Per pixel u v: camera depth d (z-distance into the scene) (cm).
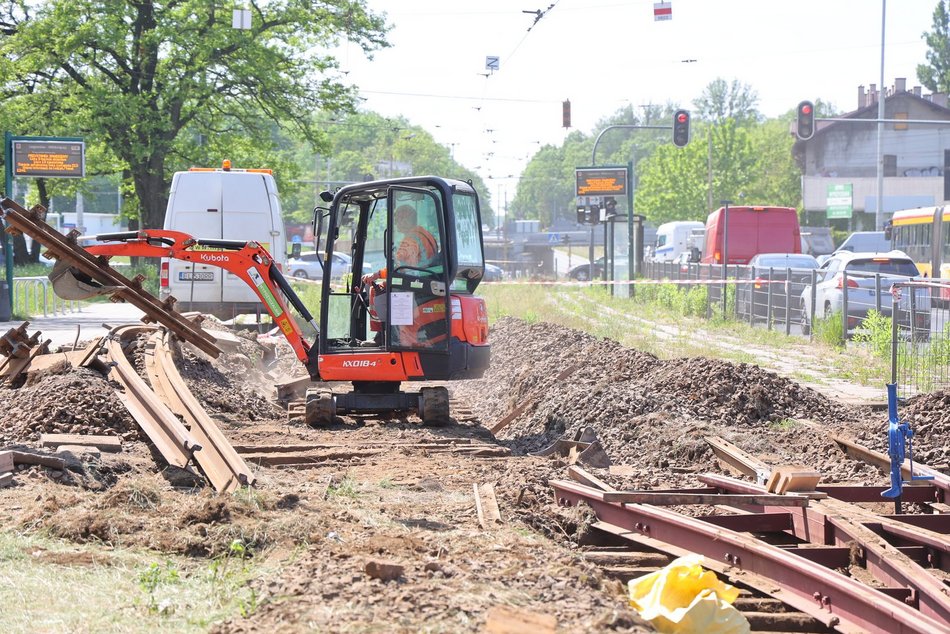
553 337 1889
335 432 1238
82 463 865
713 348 2170
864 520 727
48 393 1031
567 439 1139
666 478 966
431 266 1283
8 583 581
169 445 933
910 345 1622
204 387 1372
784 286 2744
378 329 1312
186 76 4369
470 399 1770
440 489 906
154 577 591
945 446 1049
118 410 1030
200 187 2388
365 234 1371
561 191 18650
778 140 10900
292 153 12306
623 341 2247
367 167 12075
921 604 591
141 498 755
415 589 534
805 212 9544
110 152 4566
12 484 800
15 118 4312
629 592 574
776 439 1125
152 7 4378
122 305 3947
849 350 2170
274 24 4556
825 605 583
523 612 490
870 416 1256
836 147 9444
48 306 3528
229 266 1343
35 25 4194
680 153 9669
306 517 730
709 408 1235
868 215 9112
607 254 4353
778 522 775
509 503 830
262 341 2020
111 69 4472
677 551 707
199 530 686
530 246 9100
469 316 1304
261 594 548
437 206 1277
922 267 3753
